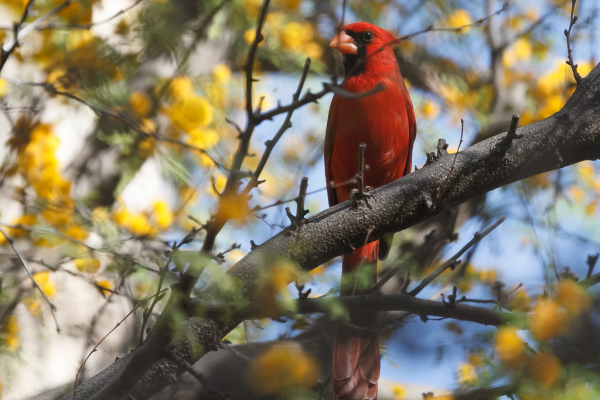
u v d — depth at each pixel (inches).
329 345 228.2
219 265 150.4
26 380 294.0
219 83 330.6
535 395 149.1
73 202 264.4
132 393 177.8
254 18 310.7
